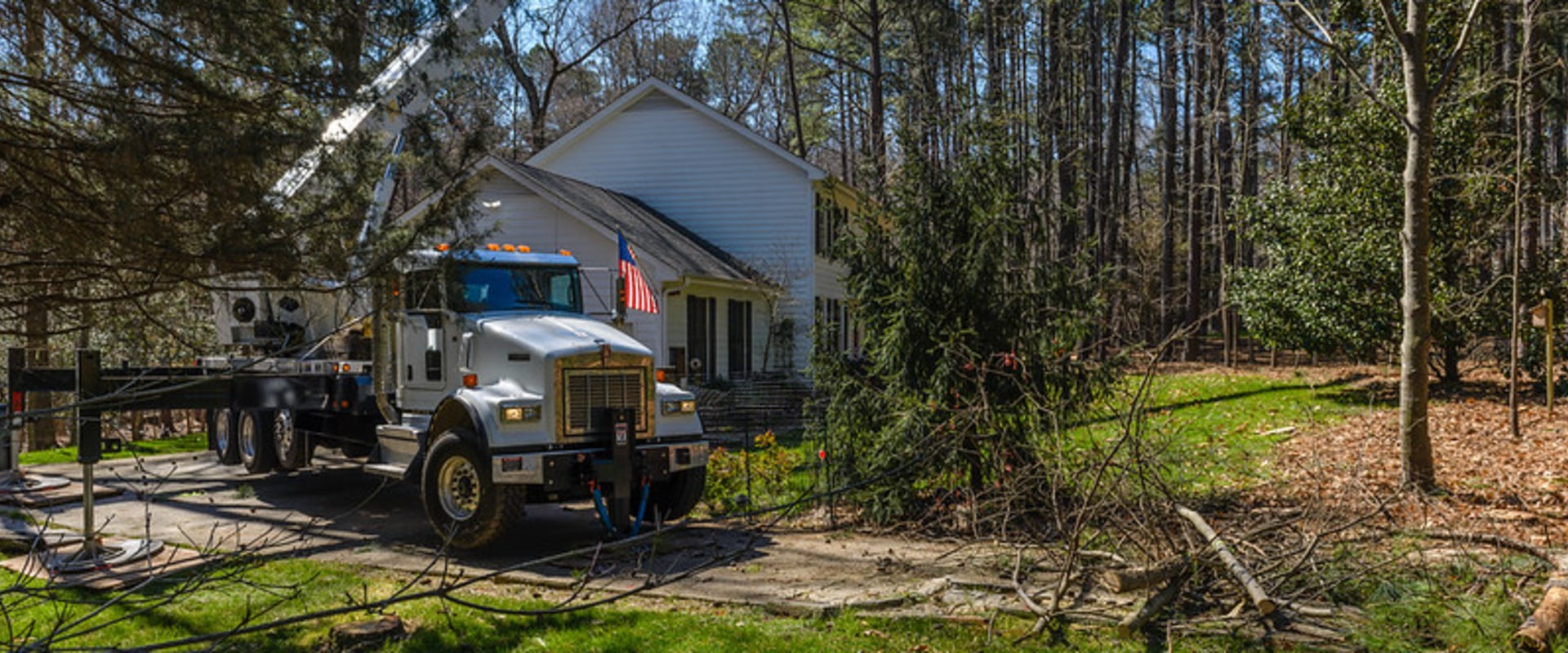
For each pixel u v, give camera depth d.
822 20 34.88
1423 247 9.74
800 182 23.72
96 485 11.64
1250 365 26.89
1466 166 16.14
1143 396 7.34
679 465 8.89
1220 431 14.82
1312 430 14.13
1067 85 31.34
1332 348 17.55
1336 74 25.94
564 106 44.47
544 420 8.30
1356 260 16.67
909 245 9.48
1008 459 8.48
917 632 5.96
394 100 7.45
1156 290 37.66
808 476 11.48
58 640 4.43
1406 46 9.76
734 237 24.09
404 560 8.05
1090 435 8.45
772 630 6.07
